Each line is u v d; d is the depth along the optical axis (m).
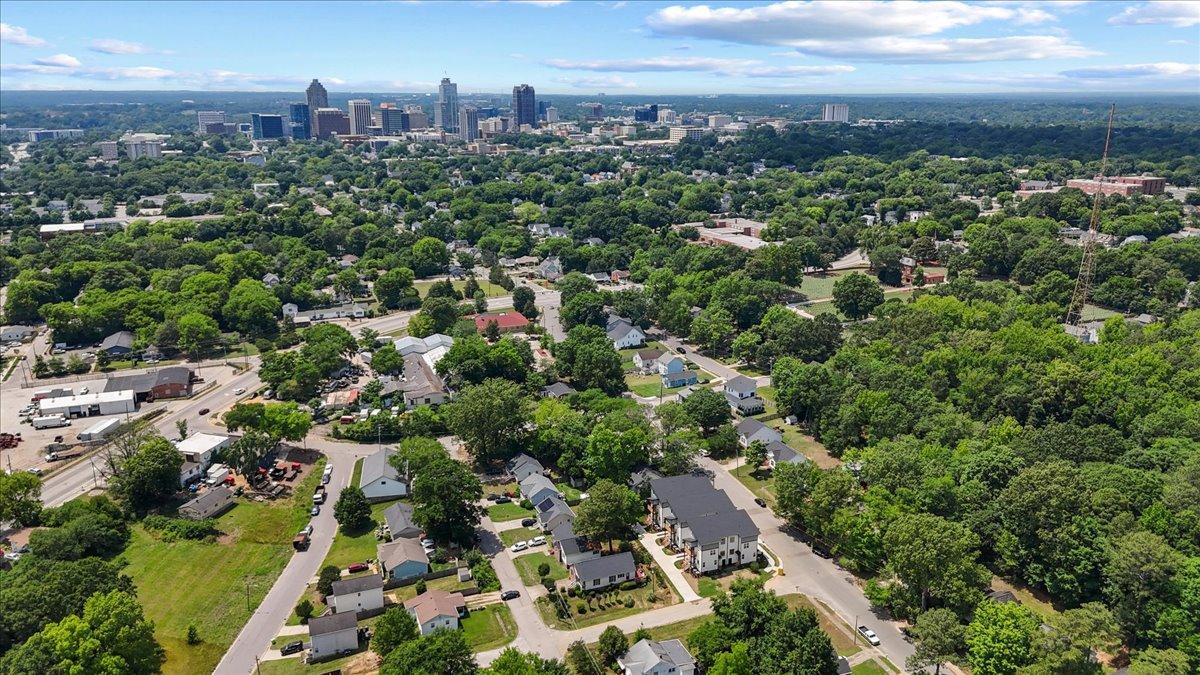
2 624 97.38
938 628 99.94
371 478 149.88
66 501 146.38
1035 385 170.62
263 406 173.62
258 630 112.62
